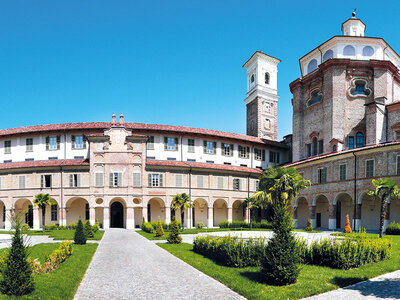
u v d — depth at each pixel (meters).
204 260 20.08
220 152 61.50
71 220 54.25
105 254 23.08
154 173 53.66
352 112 54.03
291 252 14.28
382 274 15.71
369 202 45.25
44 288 13.15
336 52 56.97
